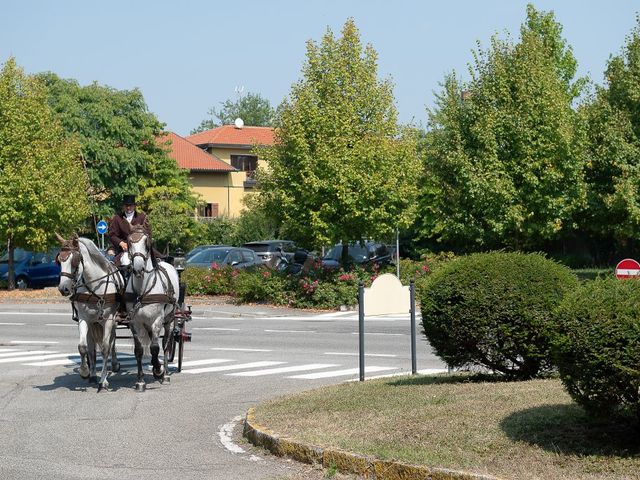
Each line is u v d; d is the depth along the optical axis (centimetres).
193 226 6272
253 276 3297
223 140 8175
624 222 3972
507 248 3806
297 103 3052
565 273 1152
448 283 1158
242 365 1758
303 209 3052
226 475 862
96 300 1411
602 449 796
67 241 1419
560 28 4612
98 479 851
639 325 761
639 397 775
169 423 1159
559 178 3650
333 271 3192
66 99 5816
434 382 1255
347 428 971
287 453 929
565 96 4094
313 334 2359
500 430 874
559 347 805
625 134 3922
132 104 6141
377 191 3017
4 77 3909
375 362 1773
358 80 3078
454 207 3806
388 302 1418
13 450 988
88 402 1332
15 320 2895
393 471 799
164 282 1446
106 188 5928
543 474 739
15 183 3797
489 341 1142
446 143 3906
